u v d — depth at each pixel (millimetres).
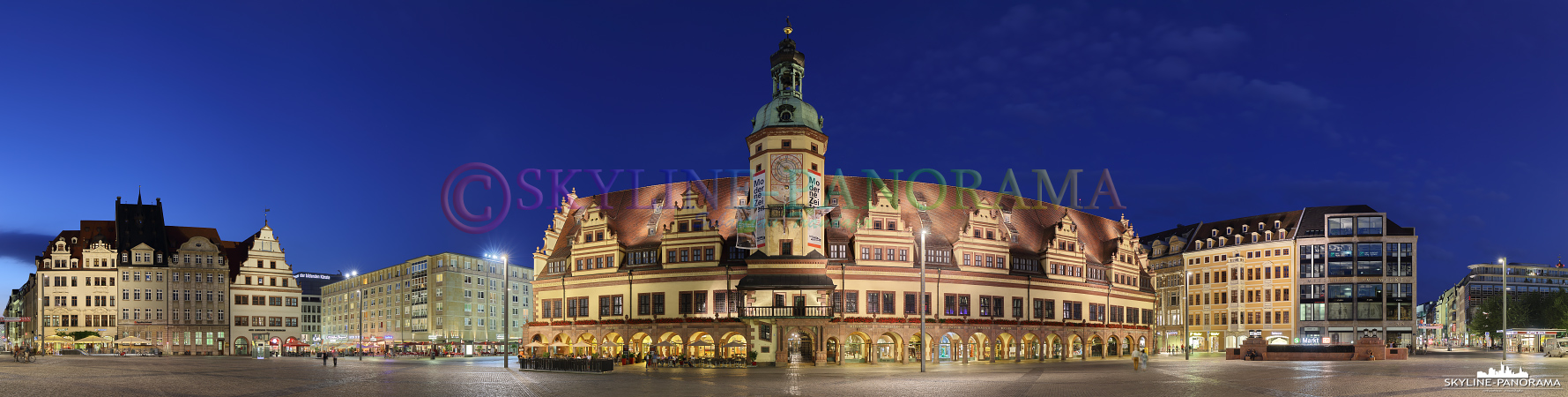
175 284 143250
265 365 81875
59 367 74438
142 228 145375
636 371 72812
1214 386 48344
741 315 87000
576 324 98250
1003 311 96625
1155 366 74312
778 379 57969
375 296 177250
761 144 90812
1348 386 46844
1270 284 141250
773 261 88188
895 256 92188
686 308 91562
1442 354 119375
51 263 142125
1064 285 102438
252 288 147875
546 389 49062
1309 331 137125
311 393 45219
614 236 97000
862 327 89000
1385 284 135125
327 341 168500
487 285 163875
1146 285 117188
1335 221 138500
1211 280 149000
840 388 49219
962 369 73375
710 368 78938
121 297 140875
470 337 157000
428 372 67188
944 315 92562
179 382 53750
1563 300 153625
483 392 46938
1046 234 107312
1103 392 44812
